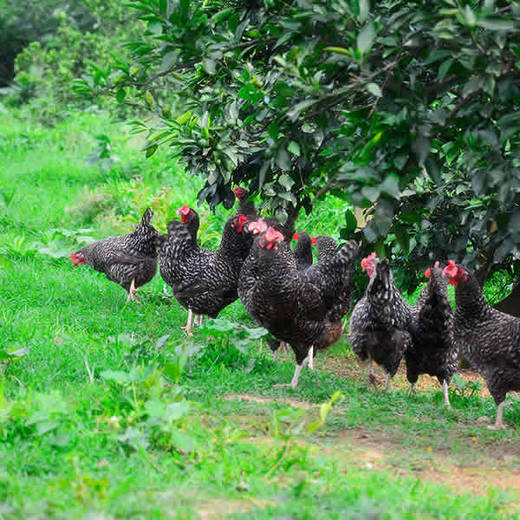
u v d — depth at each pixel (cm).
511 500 762
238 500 694
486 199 1142
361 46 747
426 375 1512
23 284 1667
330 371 1437
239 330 1256
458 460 898
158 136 1122
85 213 2420
